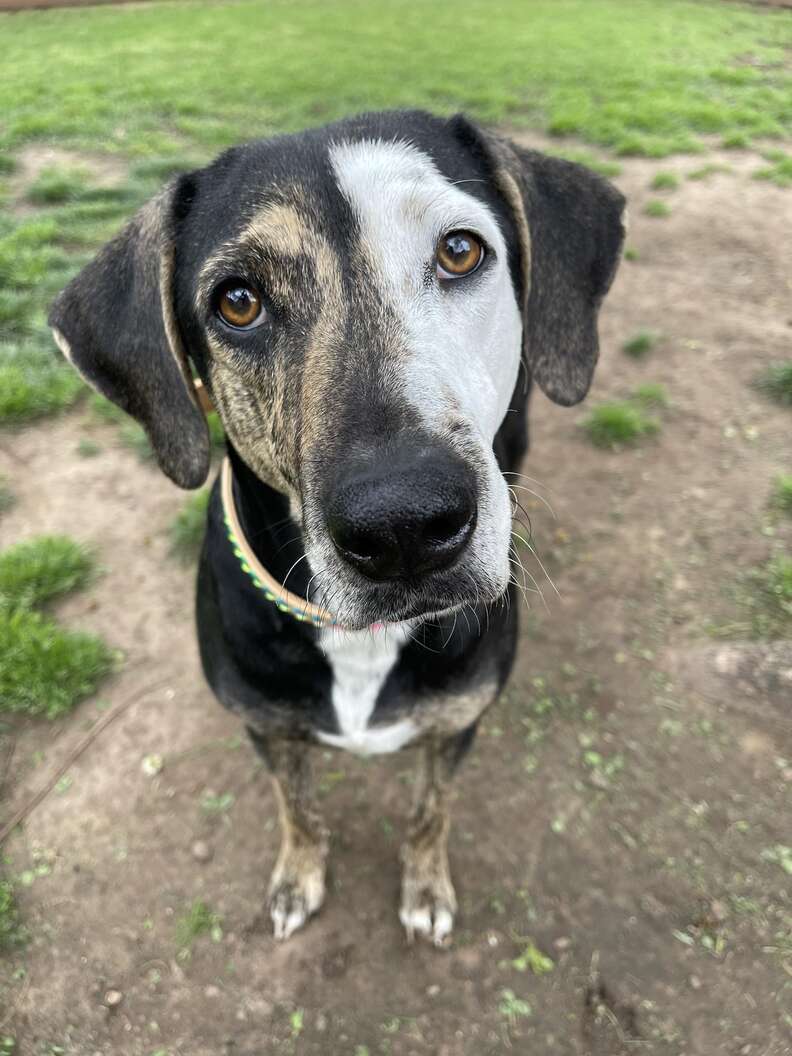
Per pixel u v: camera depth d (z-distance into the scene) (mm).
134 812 463
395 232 273
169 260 313
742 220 1124
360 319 264
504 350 309
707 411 753
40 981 397
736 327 875
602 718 500
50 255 993
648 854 436
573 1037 375
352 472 222
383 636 321
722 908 412
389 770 485
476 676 349
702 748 481
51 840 450
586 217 378
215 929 416
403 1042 377
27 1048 375
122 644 553
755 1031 371
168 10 3521
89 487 681
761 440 714
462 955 404
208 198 306
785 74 1955
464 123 330
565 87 1822
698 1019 376
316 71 2039
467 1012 385
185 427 328
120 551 621
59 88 1849
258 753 394
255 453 297
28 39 2742
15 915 418
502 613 354
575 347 368
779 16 2965
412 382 245
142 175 1279
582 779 470
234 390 296
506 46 2361
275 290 276
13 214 1148
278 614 324
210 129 1538
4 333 859
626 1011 380
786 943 397
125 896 428
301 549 303
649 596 574
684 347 850
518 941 407
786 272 987
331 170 280
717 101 1698
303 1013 387
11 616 559
